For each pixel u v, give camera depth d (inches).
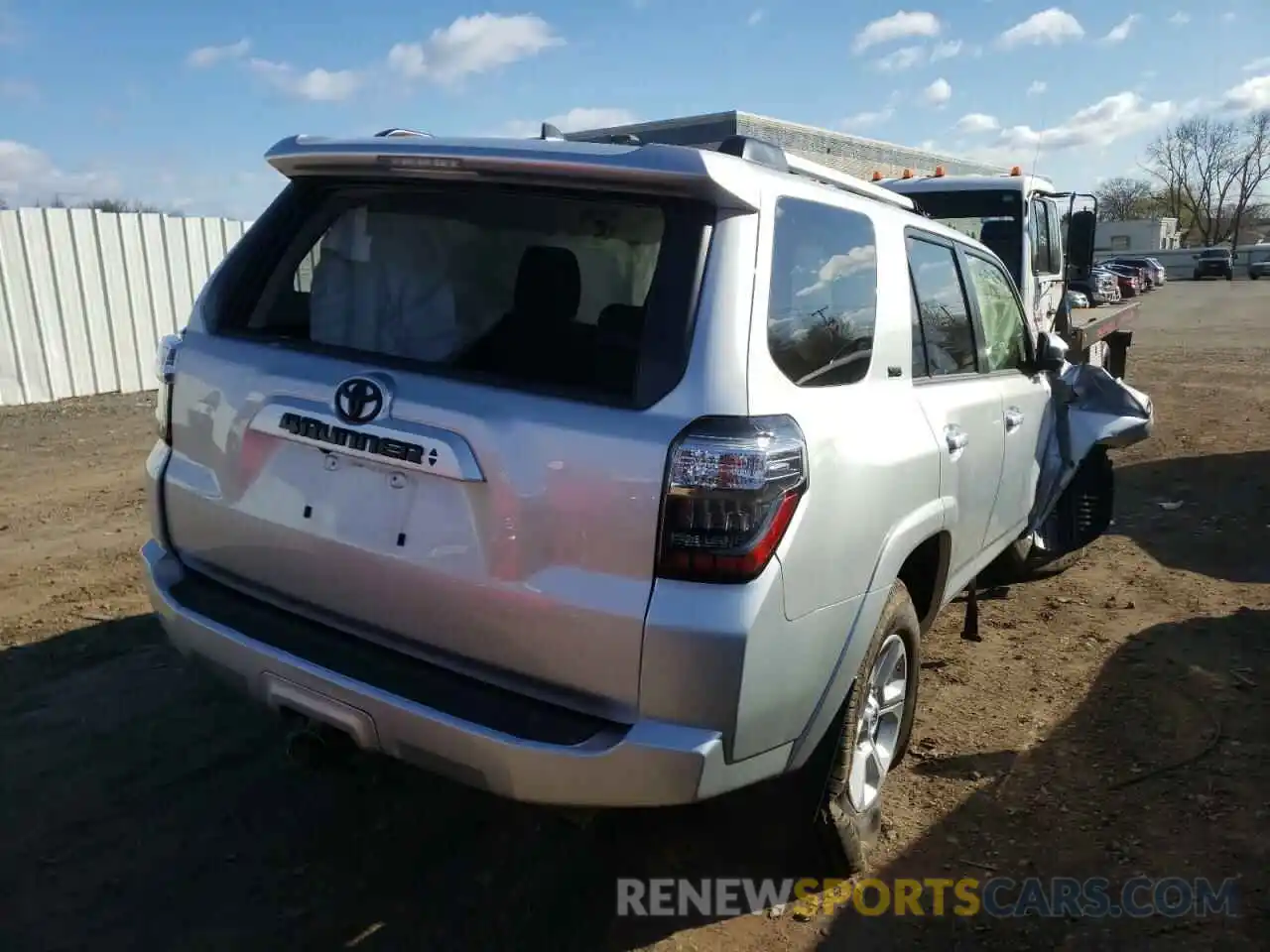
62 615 191.2
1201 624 201.6
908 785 142.3
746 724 92.7
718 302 93.3
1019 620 207.0
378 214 114.0
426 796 135.0
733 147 107.3
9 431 388.5
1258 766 144.6
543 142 102.5
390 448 98.2
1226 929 111.7
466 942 108.0
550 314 101.4
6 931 105.7
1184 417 454.6
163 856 119.7
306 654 103.3
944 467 132.7
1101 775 143.9
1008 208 329.7
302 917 110.6
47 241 460.4
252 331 117.5
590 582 91.0
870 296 122.2
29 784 133.1
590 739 91.2
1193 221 3580.2
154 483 122.9
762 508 90.4
